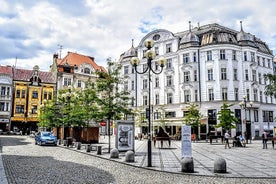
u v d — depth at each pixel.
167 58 49.50
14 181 9.33
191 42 45.75
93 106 23.91
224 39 44.78
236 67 44.00
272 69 51.53
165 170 12.03
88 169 12.34
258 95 45.84
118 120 20.09
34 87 58.06
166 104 47.78
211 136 33.47
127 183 9.32
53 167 12.78
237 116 42.28
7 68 58.34
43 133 29.77
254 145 30.27
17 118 55.62
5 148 23.11
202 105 43.50
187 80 45.69
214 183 9.37
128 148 20.25
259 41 52.09
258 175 10.88
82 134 32.97
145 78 52.22
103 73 21.50
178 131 43.06
